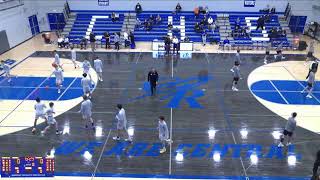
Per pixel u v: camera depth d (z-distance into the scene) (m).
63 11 31.16
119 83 19.30
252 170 11.28
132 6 32.19
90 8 32.47
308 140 13.26
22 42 29.80
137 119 14.89
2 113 15.51
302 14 32.09
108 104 16.47
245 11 31.92
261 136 13.54
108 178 10.80
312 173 11.16
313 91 18.33
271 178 10.88
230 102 16.80
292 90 18.44
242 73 21.28
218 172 11.16
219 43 28.88
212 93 17.89
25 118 15.03
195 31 29.86
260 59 24.70
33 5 32.47
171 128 14.09
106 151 12.37
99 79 19.97
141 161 11.74
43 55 25.47
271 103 16.73
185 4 31.86
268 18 30.47
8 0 27.23
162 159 11.88
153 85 17.42
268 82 19.64
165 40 25.72
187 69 22.02
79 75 20.84
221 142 13.05
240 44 27.94
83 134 13.61
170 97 17.34
